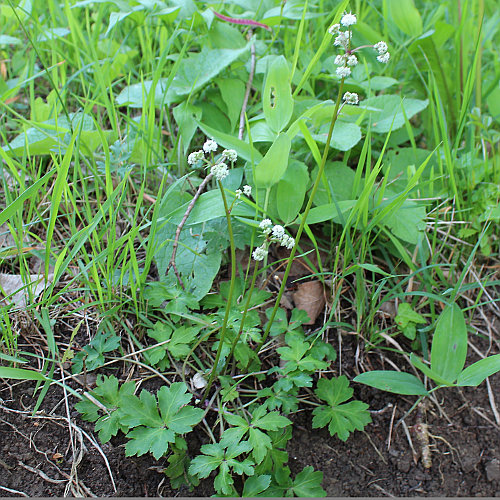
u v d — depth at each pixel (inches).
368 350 19.2
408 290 19.8
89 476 15.9
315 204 19.7
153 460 16.4
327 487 17.0
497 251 21.6
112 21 20.6
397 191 21.0
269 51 23.7
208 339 18.1
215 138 18.1
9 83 24.1
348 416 17.0
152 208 20.1
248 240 18.8
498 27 27.5
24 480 15.6
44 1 27.6
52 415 16.6
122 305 17.8
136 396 16.4
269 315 18.3
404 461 17.8
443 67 24.4
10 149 18.8
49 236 16.2
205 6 24.4
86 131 19.1
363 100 22.6
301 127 16.3
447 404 18.8
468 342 20.0
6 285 18.5
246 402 17.5
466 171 21.6
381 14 26.7
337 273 19.7
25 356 17.5
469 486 17.6
